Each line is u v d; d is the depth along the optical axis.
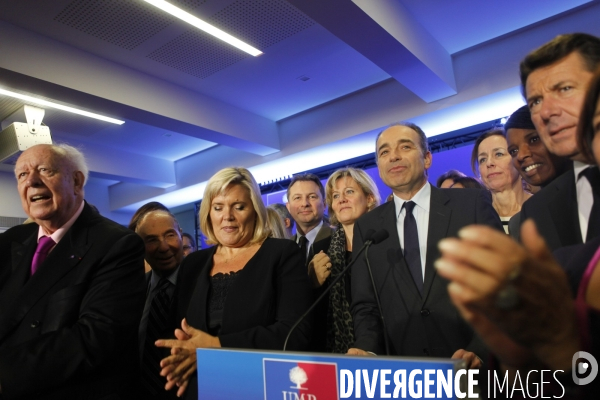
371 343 1.30
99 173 6.96
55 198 1.45
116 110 4.62
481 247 0.34
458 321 1.27
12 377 1.20
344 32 3.46
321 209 2.60
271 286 1.40
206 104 5.41
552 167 1.19
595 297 0.44
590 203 0.83
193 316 1.44
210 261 1.56
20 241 1.57
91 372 1.32
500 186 2.01
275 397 0.66
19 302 1.36
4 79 3.78
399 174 1.51
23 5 3.53
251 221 1.57
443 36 4.34
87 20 3.78
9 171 7.49
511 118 1.33
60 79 4.02
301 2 3.06
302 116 6.14
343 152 6.13
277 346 1.25
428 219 1.46
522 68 0.86
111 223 1.56
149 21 3.85
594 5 3.86
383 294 1.42
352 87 5.39
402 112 5.07
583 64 0.78
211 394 0.72
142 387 1.65
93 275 1.40
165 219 2.00
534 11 3.98
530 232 0.36
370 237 1.20
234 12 3.70
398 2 3.80
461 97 4.58
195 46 4.29
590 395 0.40
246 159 6.89
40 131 4.56
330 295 1.78
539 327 0.37
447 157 5.28
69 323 1.34
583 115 0.50
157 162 7.81
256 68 4.78
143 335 1.75
